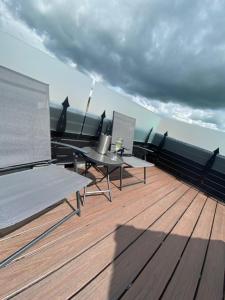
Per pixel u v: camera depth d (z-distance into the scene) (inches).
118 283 47.6
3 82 49.4
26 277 42.3
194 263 63.8
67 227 61.7
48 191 46.7
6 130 50.8
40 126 60.8
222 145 154.9
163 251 64.8
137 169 159.2
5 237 51.3
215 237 84.8
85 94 100.1
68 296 41.0
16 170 56.2
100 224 68.4
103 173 119.6
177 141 181.5
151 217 84.7
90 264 50.6
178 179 170.1
